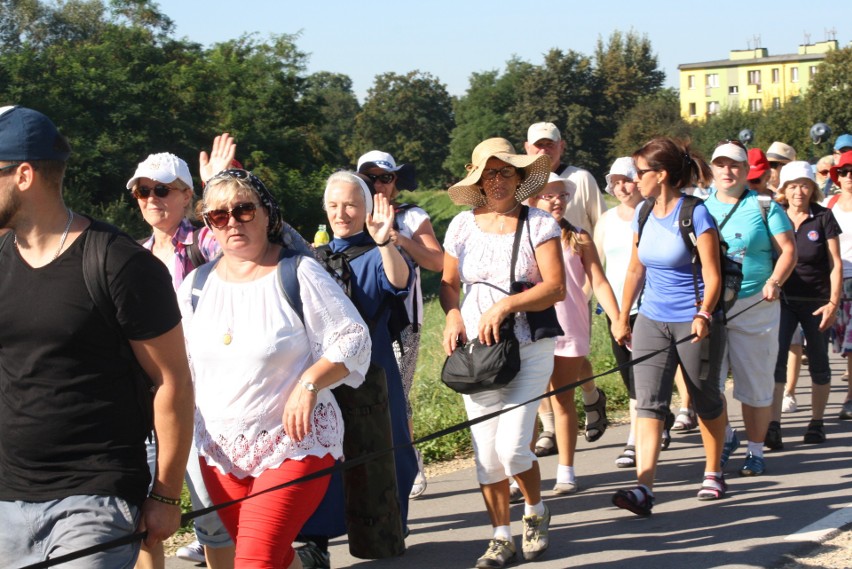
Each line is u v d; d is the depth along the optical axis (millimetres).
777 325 7934
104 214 40094
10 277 3469
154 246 5930
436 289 39719
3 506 3514
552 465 8391
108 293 3434
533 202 7645
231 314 4305
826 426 9766
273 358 4230
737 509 6957
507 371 5711
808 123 79375
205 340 4316
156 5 57188
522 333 5867
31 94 43000
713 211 8109
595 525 6734
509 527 6051
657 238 6852
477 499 7457
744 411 7977
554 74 116312
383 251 5906
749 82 138750
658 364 6852
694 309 6781
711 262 6672
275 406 4254
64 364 3457
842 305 10062
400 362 6699
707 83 141375
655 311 6891
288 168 49875
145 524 3600
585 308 7594
